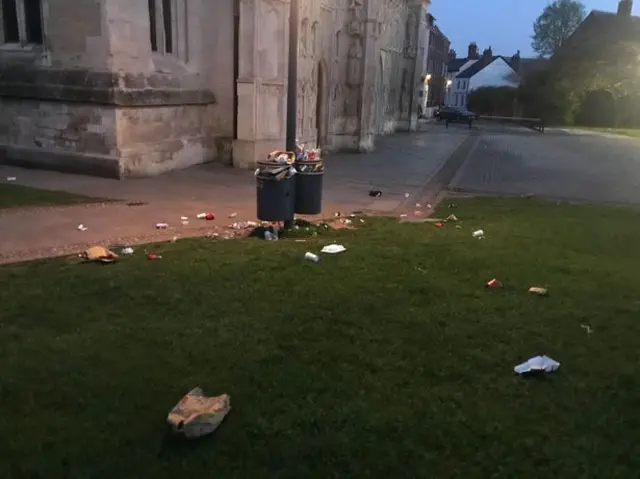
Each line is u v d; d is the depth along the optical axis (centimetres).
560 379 414
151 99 1313
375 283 612
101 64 1236
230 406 362
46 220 854
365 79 2231
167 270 629
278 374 407
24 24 1352
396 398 381
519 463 319
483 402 380
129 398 369
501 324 511
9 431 331
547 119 5475
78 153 1301
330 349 449
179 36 1454
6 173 1276
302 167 870
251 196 1161
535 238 876
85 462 308
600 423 359
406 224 967
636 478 310
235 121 1548
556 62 5747
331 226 934
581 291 613
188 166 1482
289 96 1168
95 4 1209
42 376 391
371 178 1560
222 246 749
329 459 318
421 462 318
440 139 3178
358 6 2175
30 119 1352
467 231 915
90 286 566
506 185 1552
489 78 8856
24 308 506
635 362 445
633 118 5041
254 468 309
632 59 5188
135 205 1010
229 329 479
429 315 525
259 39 1462
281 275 626
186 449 323
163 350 437
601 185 1602
